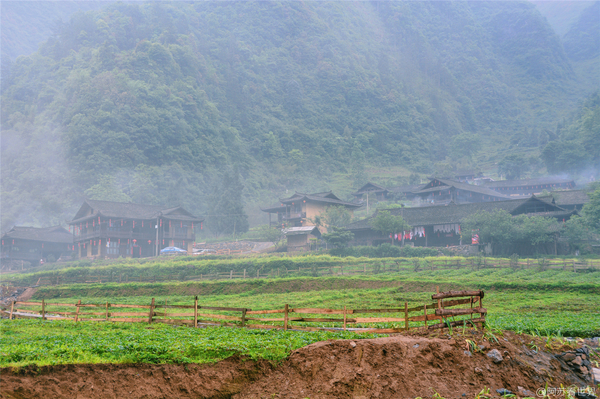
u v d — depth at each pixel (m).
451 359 11.77
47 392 10.09
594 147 143.50
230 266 56.72
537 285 36.16
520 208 72.44
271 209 98.25
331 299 34.78
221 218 109.88
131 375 11.14
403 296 34.38
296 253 69.31
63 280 55.75
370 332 14.47
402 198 124.75
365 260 57.69
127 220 83.94
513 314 22.70
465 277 44.00
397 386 11.01
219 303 33.59
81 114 160.25
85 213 88.00
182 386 11.16
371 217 81.75
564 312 23.61
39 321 21.92
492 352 11.98
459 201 110.06
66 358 11.27
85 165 143.12
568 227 60.75
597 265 48.69
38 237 89.06
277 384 11.53
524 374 11.66
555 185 120.94
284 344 12.95
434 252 63.09
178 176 152.12
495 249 63.22
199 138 188.12
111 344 12.75
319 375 11.52
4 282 59.03
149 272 56.69
